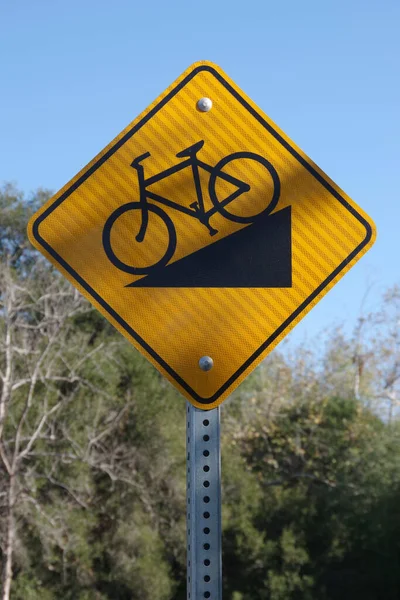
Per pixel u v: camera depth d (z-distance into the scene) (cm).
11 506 2083
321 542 2830
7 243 3152
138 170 312
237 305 307
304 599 2652
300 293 310
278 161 316
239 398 3072
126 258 307
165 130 315
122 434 2727
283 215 314
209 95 318
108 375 2638
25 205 3203
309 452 2894
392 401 3250
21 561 2395
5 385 2088
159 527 2692
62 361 2534
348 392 3127
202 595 288
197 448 299
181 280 307
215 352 305
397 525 2841
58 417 2542
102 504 2650
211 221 311
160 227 310
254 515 2792
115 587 2550
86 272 307
